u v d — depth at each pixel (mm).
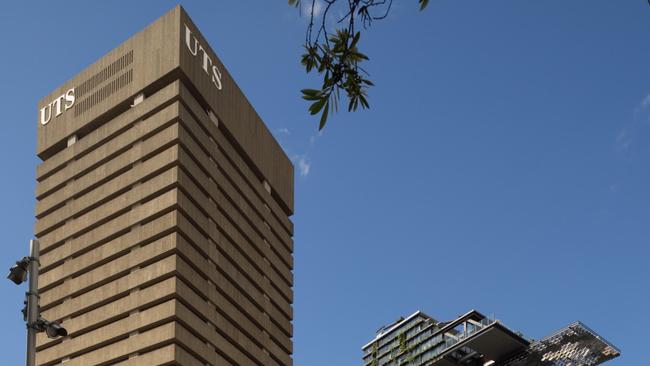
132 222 121125
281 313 144625
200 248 120812
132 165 125688
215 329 120688
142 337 112375
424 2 10195
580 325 149125
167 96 125375
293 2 10469
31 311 21734
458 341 168125
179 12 130625
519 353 158250
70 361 118250
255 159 145625
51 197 134625
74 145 135500
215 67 137000
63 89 142375
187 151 123688
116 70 135250
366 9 10328
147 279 115688
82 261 124750
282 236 151000
